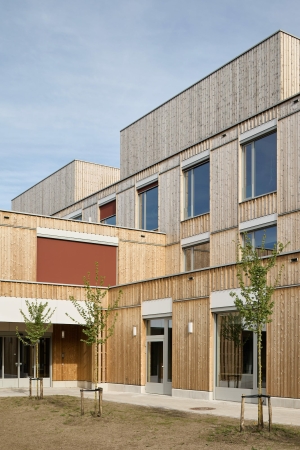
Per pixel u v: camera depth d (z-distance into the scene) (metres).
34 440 12.25
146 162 32.03
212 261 24.84
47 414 15.66
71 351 26.39
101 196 34.22
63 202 42.88
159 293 21.80
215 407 16.50
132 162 33.25
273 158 22.25
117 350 23.83
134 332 22.81
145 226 30.34
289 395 15.99
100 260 27.19
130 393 22.09
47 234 25.69
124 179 32.00
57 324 26.23
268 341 16.84
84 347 25.67
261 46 24.38
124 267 27.61
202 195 26.20
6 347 25.28
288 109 21.48
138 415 14.78
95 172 42.59
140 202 30.91
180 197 27.41
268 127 22.33
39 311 20.41
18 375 25.36
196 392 19.28
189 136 28.69
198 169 26.61
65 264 26.16
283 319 16.45
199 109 28.08
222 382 18.61
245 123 23.58
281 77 23.20
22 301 22.94
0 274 24.23
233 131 24.19
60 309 23.80
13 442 12.14
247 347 17.75
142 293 22.73
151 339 22.27
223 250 24.20
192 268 26.61
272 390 16.55
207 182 25.91
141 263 27.95
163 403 17.78
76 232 26.56
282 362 16.33
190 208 26.94
